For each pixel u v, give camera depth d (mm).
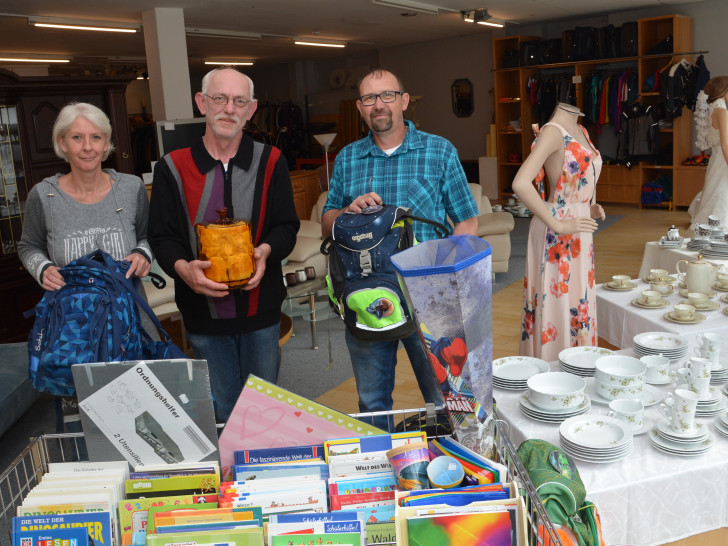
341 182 2465
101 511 1119
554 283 2855
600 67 10875
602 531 1647
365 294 2002
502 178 12125
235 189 2123
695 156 9656
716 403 1938
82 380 1224
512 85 12070
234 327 2156
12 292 4984
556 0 9164
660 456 1747
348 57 15258
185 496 1161
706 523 1737
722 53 9602
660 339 2443
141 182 2342
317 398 3867
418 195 2311
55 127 2135
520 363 2283
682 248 3973
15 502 1248
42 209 2213
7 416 3232
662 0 9414
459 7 9312
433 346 1145
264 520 1132
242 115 2041
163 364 1215
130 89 15844
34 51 11070
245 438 1273
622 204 10469
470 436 1232
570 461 1585
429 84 13766
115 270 1976
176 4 7727
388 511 1152
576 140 2764
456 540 1016
